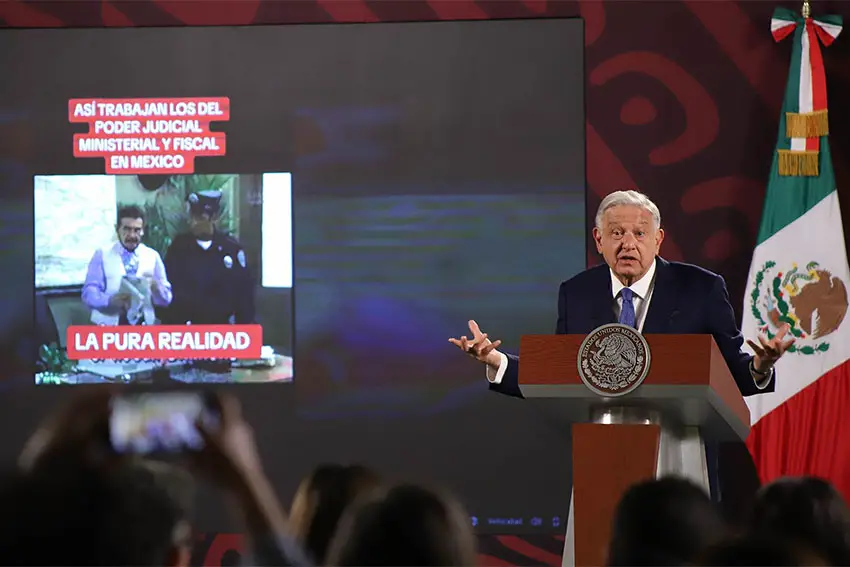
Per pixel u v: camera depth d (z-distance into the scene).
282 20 19.12
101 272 18.80
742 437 10.63
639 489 5.23
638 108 18.92
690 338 8.27
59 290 18.81
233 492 4.43
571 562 9.16
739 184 18.81
